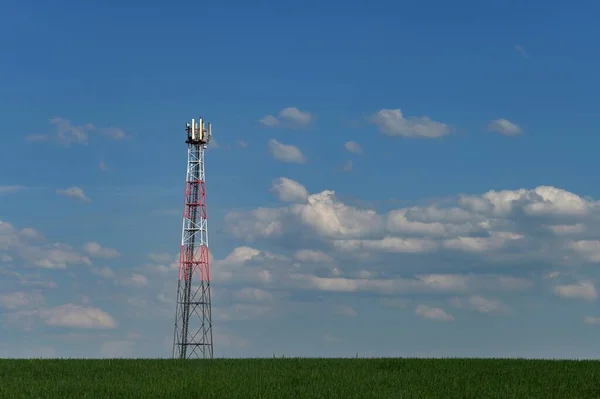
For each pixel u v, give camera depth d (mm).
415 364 47344
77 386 37656
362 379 40656
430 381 39750
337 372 43125
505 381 40344
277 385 37875
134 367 45531
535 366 46438
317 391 36188
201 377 39719
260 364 47531
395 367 46438
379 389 37156
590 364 47469
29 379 40531
